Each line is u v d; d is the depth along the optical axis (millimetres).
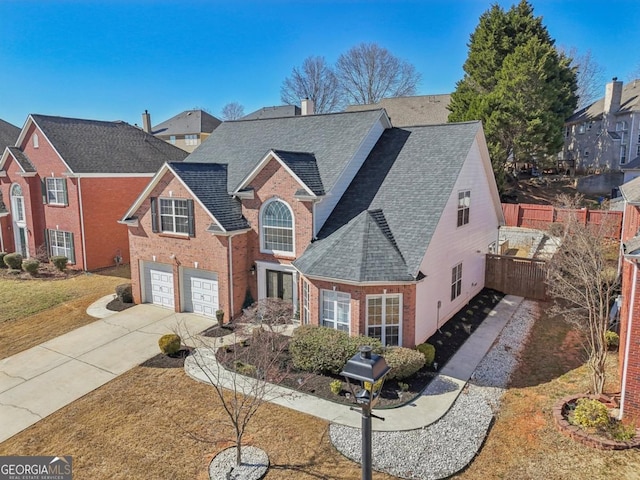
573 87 52375
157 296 21516
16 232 32062
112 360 15656
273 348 14398
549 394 12711
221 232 17922
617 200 34969
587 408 10672
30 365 15422
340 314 15336
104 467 10047
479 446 10461
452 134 19344
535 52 39688
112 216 29500
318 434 11070
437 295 17172
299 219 17594
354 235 15875
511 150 40094
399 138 20609
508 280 22516
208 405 12562
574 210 28031
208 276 19625
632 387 10531
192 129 65250
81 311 20922
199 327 18531
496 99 37562
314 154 19984
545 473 9398
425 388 13234
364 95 68875
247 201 19031
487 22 45250
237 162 22016
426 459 10039
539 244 31219
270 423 11578
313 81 70688
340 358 13406
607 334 15328
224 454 10344
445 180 17266
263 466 9867
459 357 15352
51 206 29297
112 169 29156
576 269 15625
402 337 15023
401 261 14969
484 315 19484
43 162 29094
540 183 45125
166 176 19672
